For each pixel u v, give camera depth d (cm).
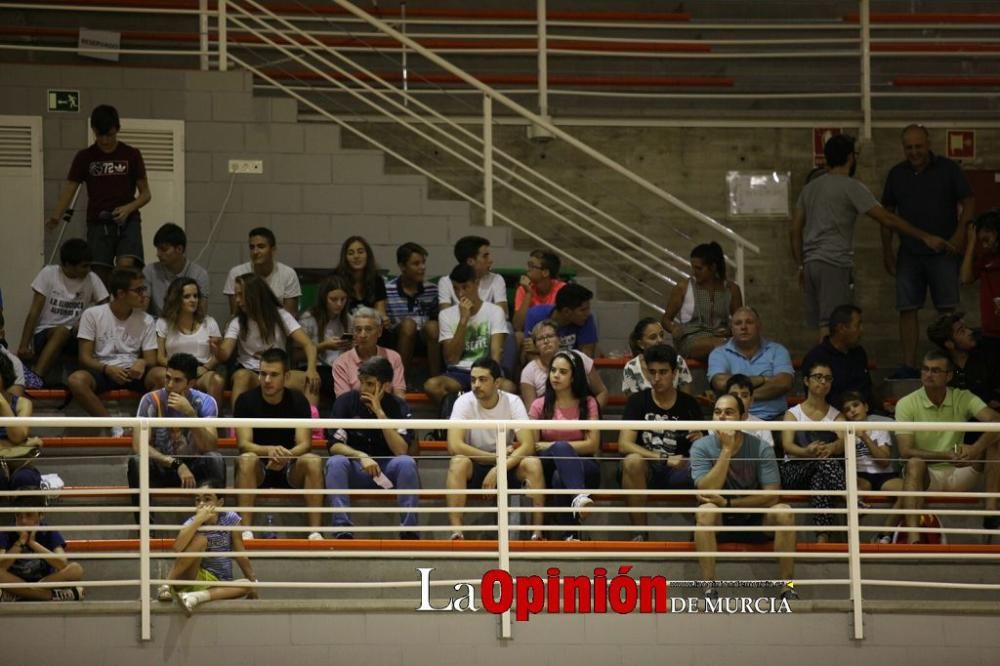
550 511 1900
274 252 2811
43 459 2230
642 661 1880
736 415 2081
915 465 2083
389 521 2064
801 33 3434
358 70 3247
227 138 2955
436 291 2712
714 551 1959
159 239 2669
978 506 2123
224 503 1928
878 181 3200
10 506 1939
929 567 2012
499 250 2955
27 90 2914
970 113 3228
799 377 2788
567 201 3181
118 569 1944
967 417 2289
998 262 2536
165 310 2491
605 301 3011
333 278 2578
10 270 2897
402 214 2967
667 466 2091
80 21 3278
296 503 2053
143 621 1831
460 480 2047
